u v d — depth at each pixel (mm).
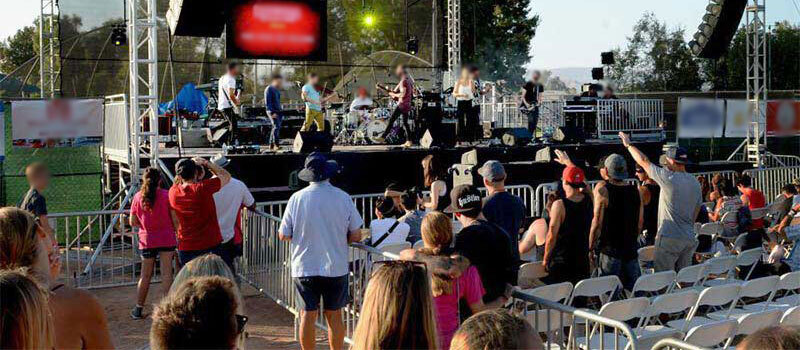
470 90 17547
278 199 12922
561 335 5195
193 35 13414
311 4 15367
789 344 2221
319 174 6414
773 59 39875
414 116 16812
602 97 21375
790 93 29234
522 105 18562
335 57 21953
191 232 7578
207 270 4082
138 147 12266
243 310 3164
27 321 2723
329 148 13867
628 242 7324
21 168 13469
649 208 9766
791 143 26781
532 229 7395
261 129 17422
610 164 7305
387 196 8805
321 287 6410
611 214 7270
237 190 8180
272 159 13305
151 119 12422
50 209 13695
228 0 14656
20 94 25734
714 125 18531
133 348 7410
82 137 13172
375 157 14336
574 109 20672
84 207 13938
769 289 7246
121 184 14156
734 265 8367
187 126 18484
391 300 3186
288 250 7988
